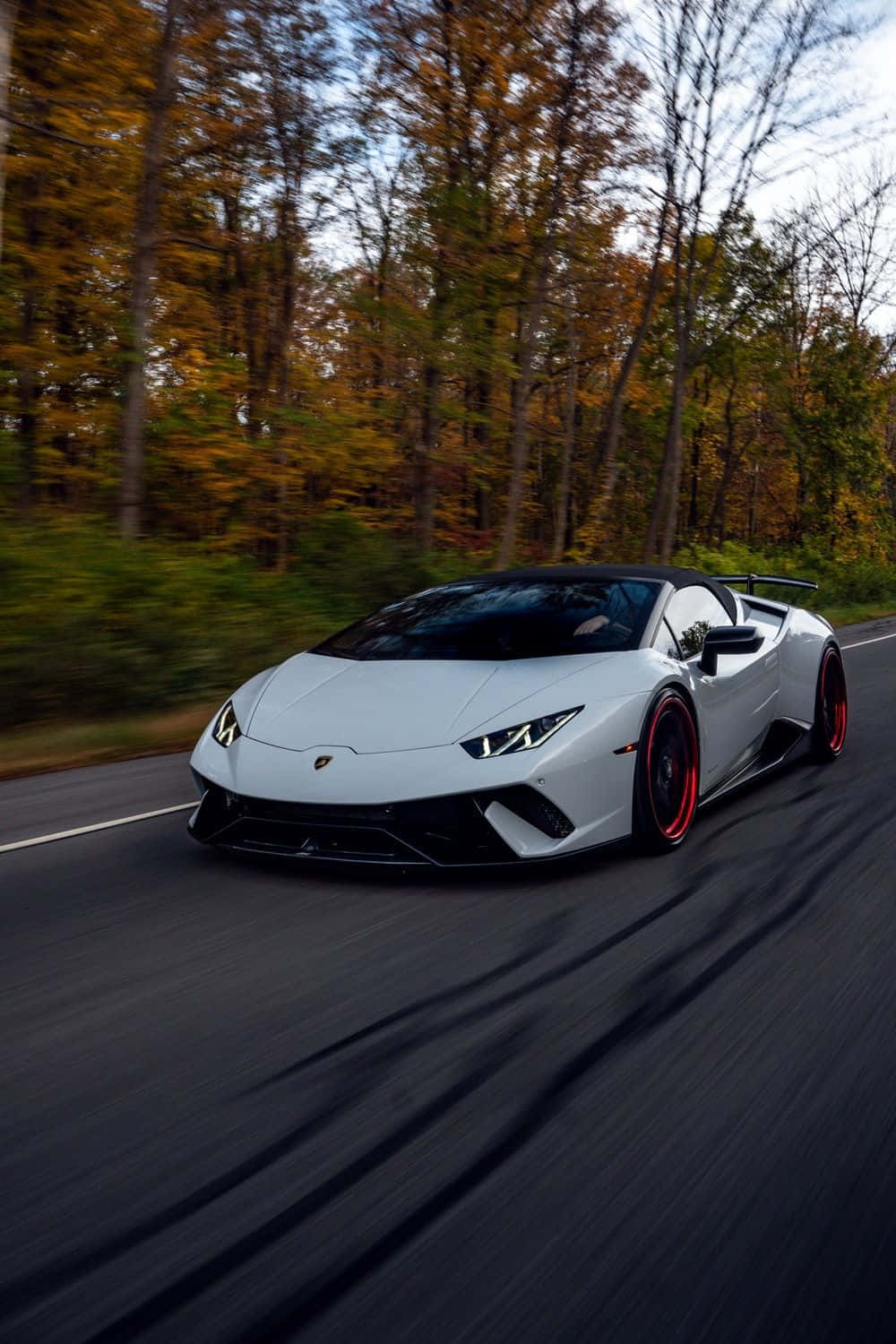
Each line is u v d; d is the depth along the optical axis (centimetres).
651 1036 245
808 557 2761
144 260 1077
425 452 1590
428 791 350
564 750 359
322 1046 242
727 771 471
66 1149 198
